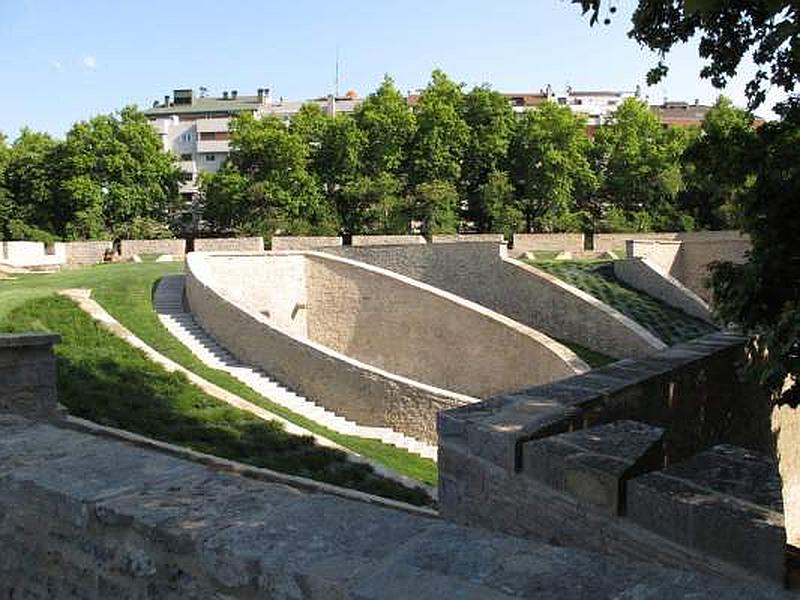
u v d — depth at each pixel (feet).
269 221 143.95
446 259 91.61
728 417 32.01
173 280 82.33
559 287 80.53
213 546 11.04
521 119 164.04
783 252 25.18
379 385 52.80
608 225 152.15
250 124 155.63
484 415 20.48
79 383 41.60
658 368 26.84
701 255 100.12
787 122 27.84
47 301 59.47
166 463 15.08
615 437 18.06
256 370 59.57
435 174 153.17
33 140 179.93
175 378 46.60
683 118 348.79
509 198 154.92
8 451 16.19
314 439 40.09
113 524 12.60
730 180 29.25
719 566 13.71
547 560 9.58
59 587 13.80
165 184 168.14
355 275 79.61
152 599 12.10
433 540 10.44
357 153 152.25
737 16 27.78
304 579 9.89
